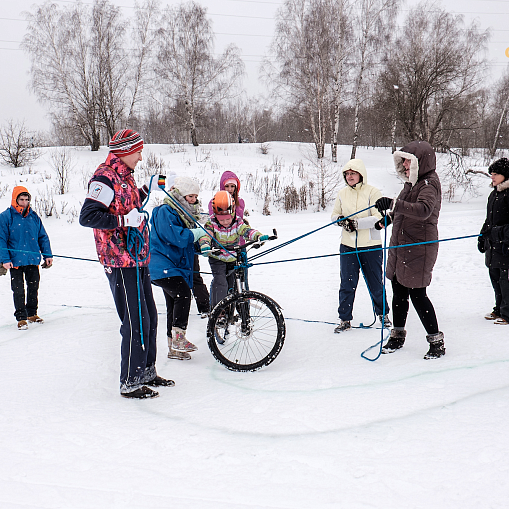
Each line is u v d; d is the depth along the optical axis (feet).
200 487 6.54
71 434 8.25
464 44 87.66
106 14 89.81
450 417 8.21
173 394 10.20
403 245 11.80
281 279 22.70
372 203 14.17
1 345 14.32
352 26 87.81
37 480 6.82
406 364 11.21
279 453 7.36
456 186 68.08
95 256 31.24
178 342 12.68
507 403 8.60
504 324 13.98
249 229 13.47
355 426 8.11
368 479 6.53
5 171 69.82
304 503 6.09
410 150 11.89
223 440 7.86
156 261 12.75
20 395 10.20
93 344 13.92
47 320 17.12
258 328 14.99
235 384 10.62
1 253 15.97
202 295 16.57
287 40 89.35
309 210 55.42
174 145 103.45
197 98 101.76
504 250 13.69
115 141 10.00
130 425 8.60
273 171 72.13
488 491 6.10
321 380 10.47
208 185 60.03
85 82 89.76
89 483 6.72
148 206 48.67
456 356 11.48
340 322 14.93
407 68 81.92
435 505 5.92
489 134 127.65
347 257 14.29
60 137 124.88
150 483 6.68
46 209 47.85
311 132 91.25
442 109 86.12
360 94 90.12
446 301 17.12
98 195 9.46
